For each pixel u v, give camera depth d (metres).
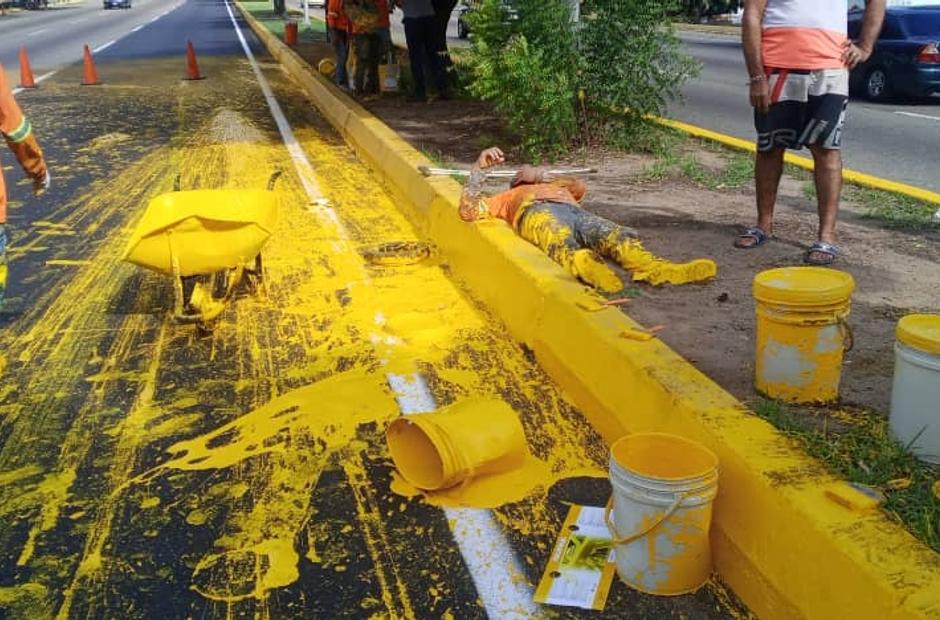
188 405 4.52
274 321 5.61
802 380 3.79
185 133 12.48
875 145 11.14
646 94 9.60
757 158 6.11
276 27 33.00
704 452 3.06
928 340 3.20
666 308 5.07
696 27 36.59
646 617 2.98
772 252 6.08
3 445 4.15
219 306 5.44
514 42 9.33
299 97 16.59
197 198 5.25
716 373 4.18
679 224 6.86
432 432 3.64
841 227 6.67
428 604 3.08
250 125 13.24
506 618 3.00
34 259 6.86
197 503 3.69
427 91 13.95
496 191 7.68
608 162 9.23
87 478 3.88
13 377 4.85
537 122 9.32
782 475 2.98
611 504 3.30
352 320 5.60
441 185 7.49
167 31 36.97
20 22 45.28
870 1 5.61
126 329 5.51
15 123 4.46
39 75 19.94
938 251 6.06
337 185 9.37
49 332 5.46
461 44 25.61
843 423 3.65
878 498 2.81
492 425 3.81
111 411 4.47
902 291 5.25
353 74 14.85
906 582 2.44
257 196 5.45
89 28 39.75
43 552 3.38
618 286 5.30
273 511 3.63
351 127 11.79
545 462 3.92
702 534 3.03
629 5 9.12
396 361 4.99
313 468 3.94
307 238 7.38
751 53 5.78
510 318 5.31
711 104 14.73
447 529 3.49
